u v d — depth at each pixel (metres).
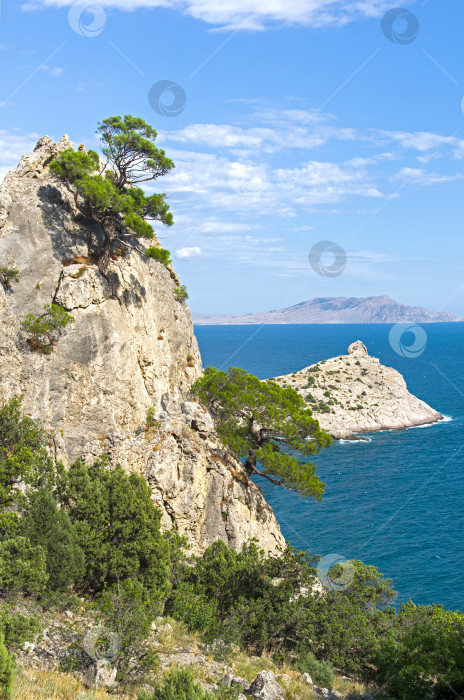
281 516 88.75
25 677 19.44
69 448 38.66
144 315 45.84
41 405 38.00
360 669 31.78
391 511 90.69
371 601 41.38
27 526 27.44
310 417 46.41
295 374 190.62
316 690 26.47
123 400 41.88
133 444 40.22
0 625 19.95
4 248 39.06
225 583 33.31
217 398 47.38
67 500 31.52
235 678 23.53
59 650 22.28
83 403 39.88
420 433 151.75
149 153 43.62
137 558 29.45
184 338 50.94
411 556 73.12
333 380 182.00
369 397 171.75
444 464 119.44
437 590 63.81
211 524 42.47
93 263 42.59
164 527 40.06
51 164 40.03
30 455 32.59
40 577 24.34
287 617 32.09
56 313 38.81
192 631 28.69
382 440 143.88
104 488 31.88
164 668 23.48
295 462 44.69
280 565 35.25
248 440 46.91
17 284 38.84
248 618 31.42
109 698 19.39
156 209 45.06
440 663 25.72
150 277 47.66
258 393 46.06
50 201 42.12
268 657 30.38
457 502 94.69
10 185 41.91
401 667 27.86
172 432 42.69
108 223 42.41
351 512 90.31
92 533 29.61
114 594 24.62
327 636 32.47
